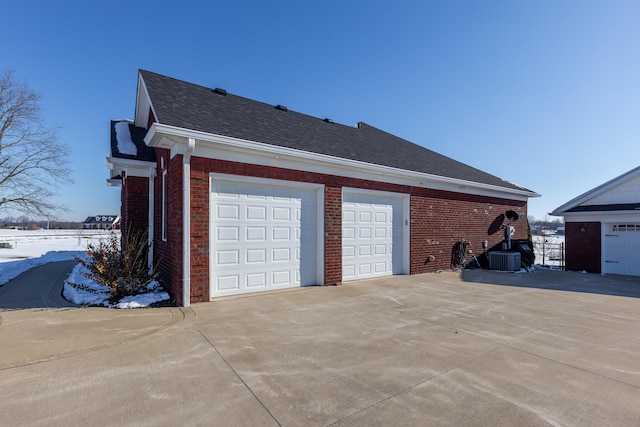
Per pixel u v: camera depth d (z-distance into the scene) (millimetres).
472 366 3512
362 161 8859
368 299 6805
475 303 6602
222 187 6691
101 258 6535
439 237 11266
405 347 4074
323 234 8164
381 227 9805
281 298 6715
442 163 13344
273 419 2453
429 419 2475
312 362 3566
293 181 7633
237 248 6875
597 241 12008
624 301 6988
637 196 11484
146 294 6473
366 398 2795
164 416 2475
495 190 13117
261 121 8547
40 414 2473
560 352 3965
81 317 5184
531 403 2738
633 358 3795
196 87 9047
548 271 12266
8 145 22406
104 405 2619
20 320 4980
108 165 9281
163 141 6281
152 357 3629
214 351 3838
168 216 6902
